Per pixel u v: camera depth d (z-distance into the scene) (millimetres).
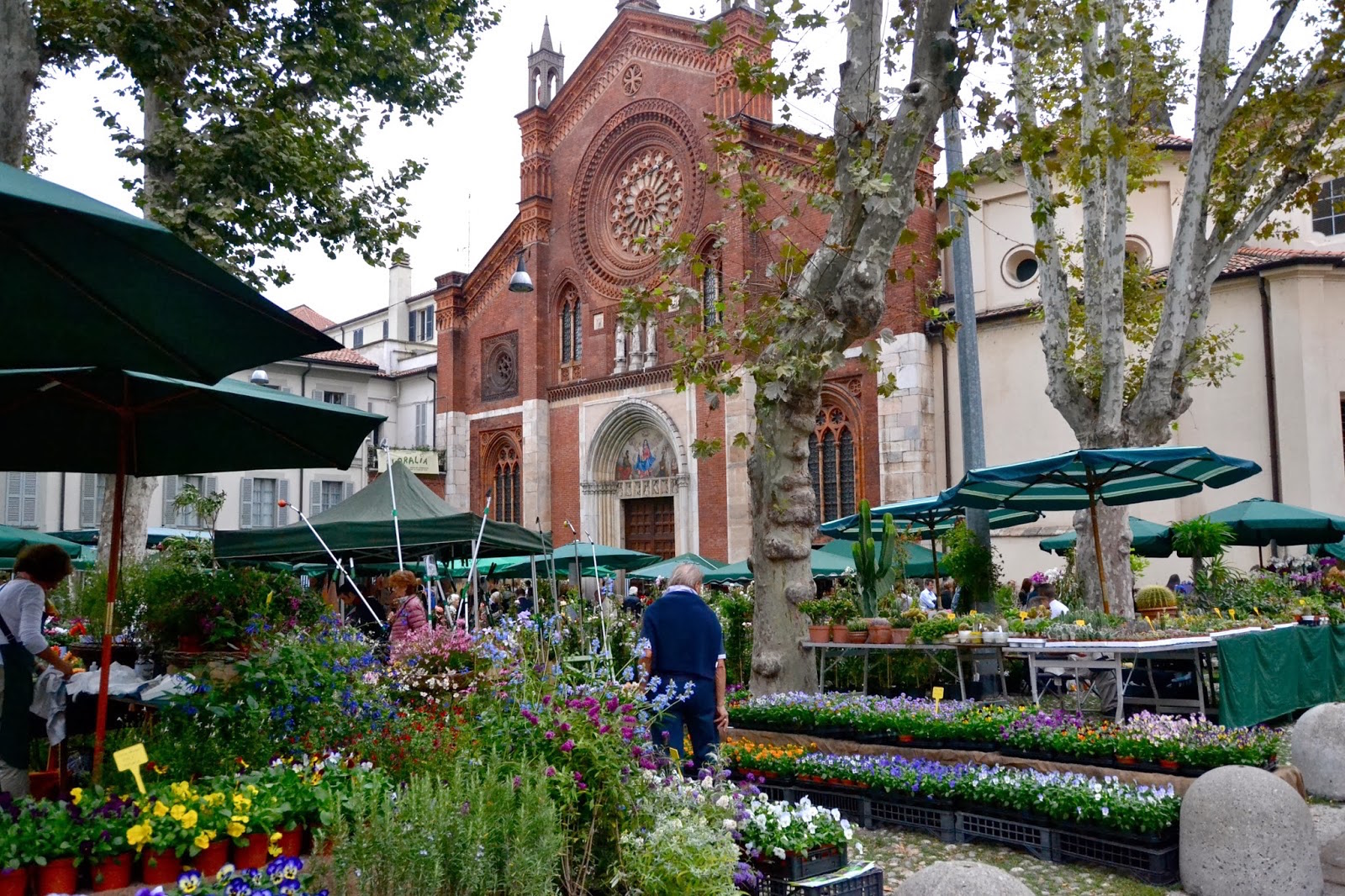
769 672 11812
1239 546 20766
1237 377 22703
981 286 26578
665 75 32250
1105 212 17922
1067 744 9078
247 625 7074
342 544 12867
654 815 5496
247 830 4590
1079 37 11172
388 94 18625
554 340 35812
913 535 20062
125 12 13977
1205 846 6879
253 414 6664
